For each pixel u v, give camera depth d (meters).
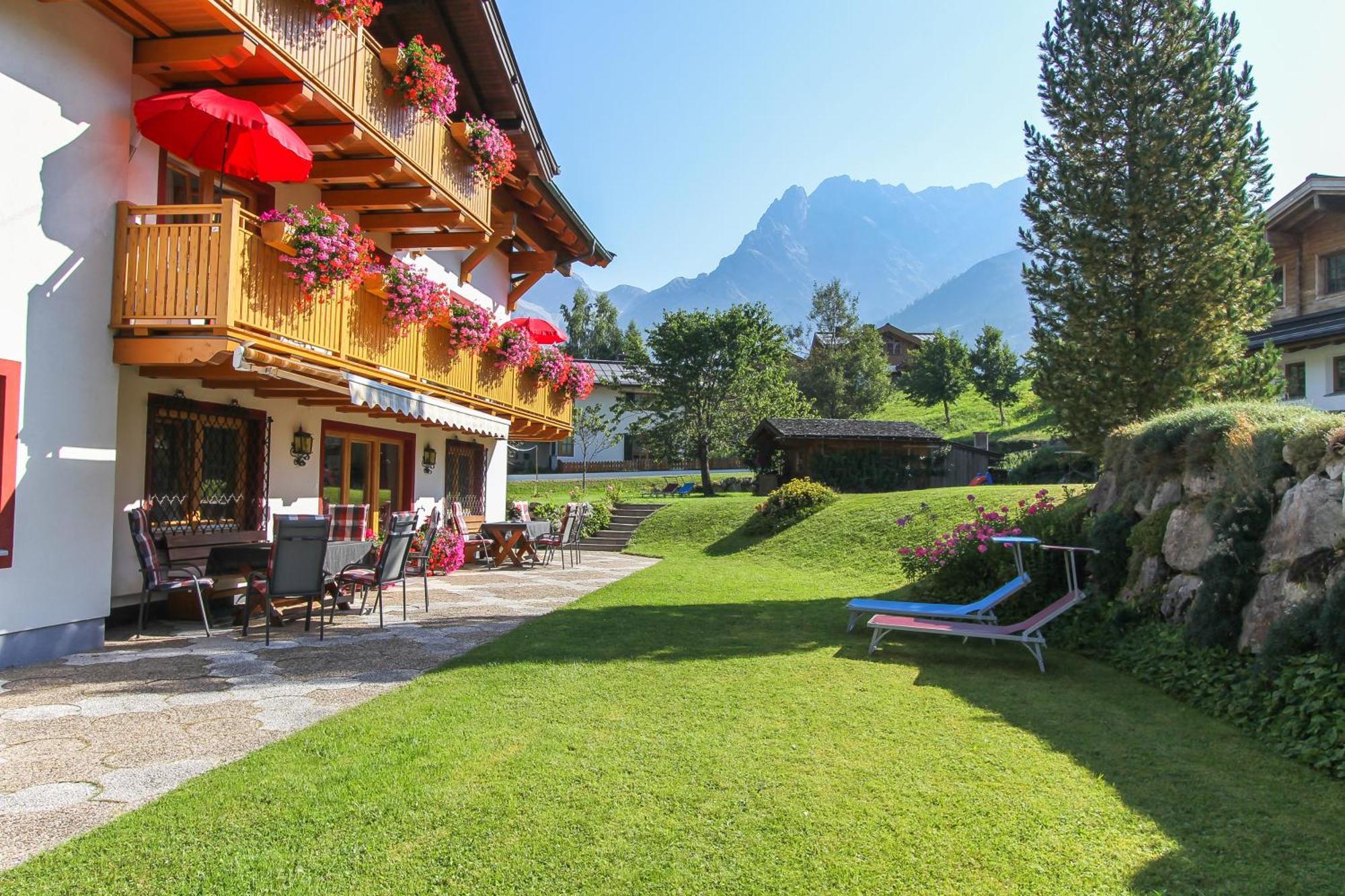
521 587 13.40
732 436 35.75
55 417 7.16
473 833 3.74
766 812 4.02
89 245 7.48
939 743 5.16
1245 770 4.73
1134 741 5.27
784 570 17.39
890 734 5.34
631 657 7.57
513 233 16.94
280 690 6.26
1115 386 11.80
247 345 7.85
